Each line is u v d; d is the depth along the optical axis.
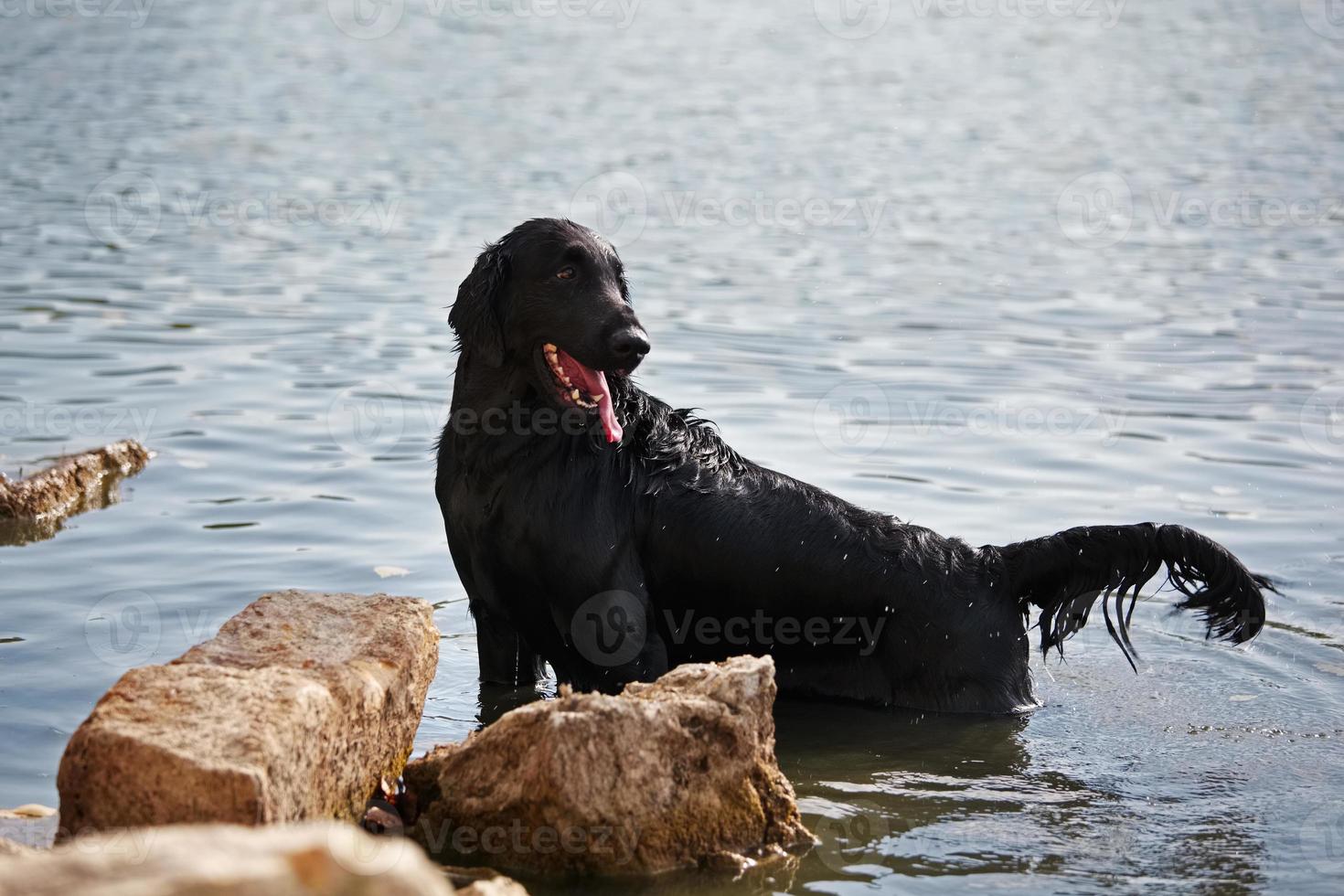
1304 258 54.34
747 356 39.44
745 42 136.38
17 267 48.62
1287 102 99.69
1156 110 97.12
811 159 77.62
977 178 72.94
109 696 13.90
